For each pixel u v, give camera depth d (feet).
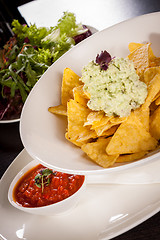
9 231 1.46
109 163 1.39
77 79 1.73
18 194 1.58
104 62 1.43
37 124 1.63
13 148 1.96
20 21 3.20
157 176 1.38
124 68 1.44
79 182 1.51
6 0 3.34
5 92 2.25
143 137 1.42
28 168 1.66
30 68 2.22
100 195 1.46
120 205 1.40
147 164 1.31
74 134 1.57
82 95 1.61
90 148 1.47
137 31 1.79
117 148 1.42
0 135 2.09
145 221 1.39
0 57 2.47
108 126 1.47
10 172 1.69
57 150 1.55
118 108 1.46
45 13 3.20
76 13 2.89
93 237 1.35
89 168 1.40
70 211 1.45
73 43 2.39
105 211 1.40
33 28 2.54
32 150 1.49
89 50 1.82
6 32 2.82
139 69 1.63
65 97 1.72
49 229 1.42
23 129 1.58
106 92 1.45
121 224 1.34
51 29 2.58
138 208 1.37
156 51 1.79
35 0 3.47
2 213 1.53
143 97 1.47
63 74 1.73
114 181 1.44
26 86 2.21
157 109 1.49
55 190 1.52
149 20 1.77
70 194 1.49
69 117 1.60
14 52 2.42
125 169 1.32
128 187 1.44
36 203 1.53
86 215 1.42
